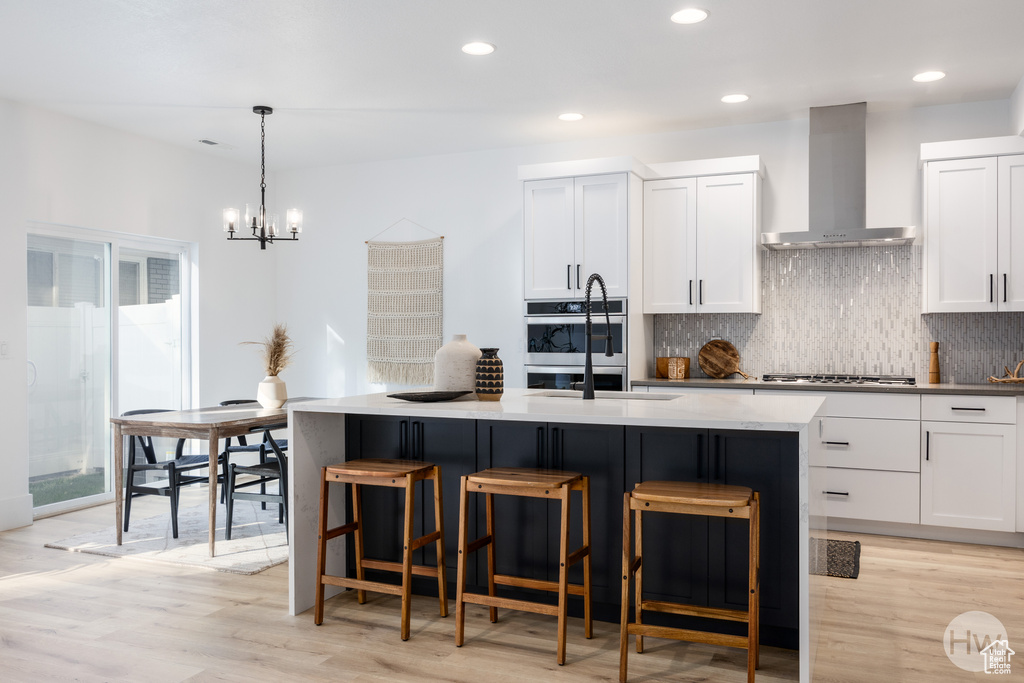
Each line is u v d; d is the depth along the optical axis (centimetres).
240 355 661
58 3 334
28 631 301
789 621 272
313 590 329
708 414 270
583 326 512
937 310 454
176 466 453
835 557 404
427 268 636
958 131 480
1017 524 418
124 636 295
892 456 443
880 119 496
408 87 451
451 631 300
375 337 658
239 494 443
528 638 292
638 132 552
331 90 457
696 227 510
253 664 269
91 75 428
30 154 487
